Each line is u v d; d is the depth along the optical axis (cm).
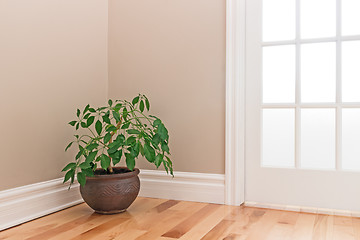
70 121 219
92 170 197
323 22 216
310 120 219
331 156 215
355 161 209
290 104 221
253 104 228
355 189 206
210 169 230
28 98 190
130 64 249
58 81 210
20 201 186
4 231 174
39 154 198
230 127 224
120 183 198
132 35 248
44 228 179
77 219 193
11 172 182
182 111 236
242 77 227
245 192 230
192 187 233
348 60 210
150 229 177
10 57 179
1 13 175
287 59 224
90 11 236
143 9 245
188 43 234
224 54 226
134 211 209
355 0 209
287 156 224
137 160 248
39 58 196
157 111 242
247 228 180
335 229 179
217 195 228
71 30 219
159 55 242
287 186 221
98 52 244
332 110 214
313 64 218
